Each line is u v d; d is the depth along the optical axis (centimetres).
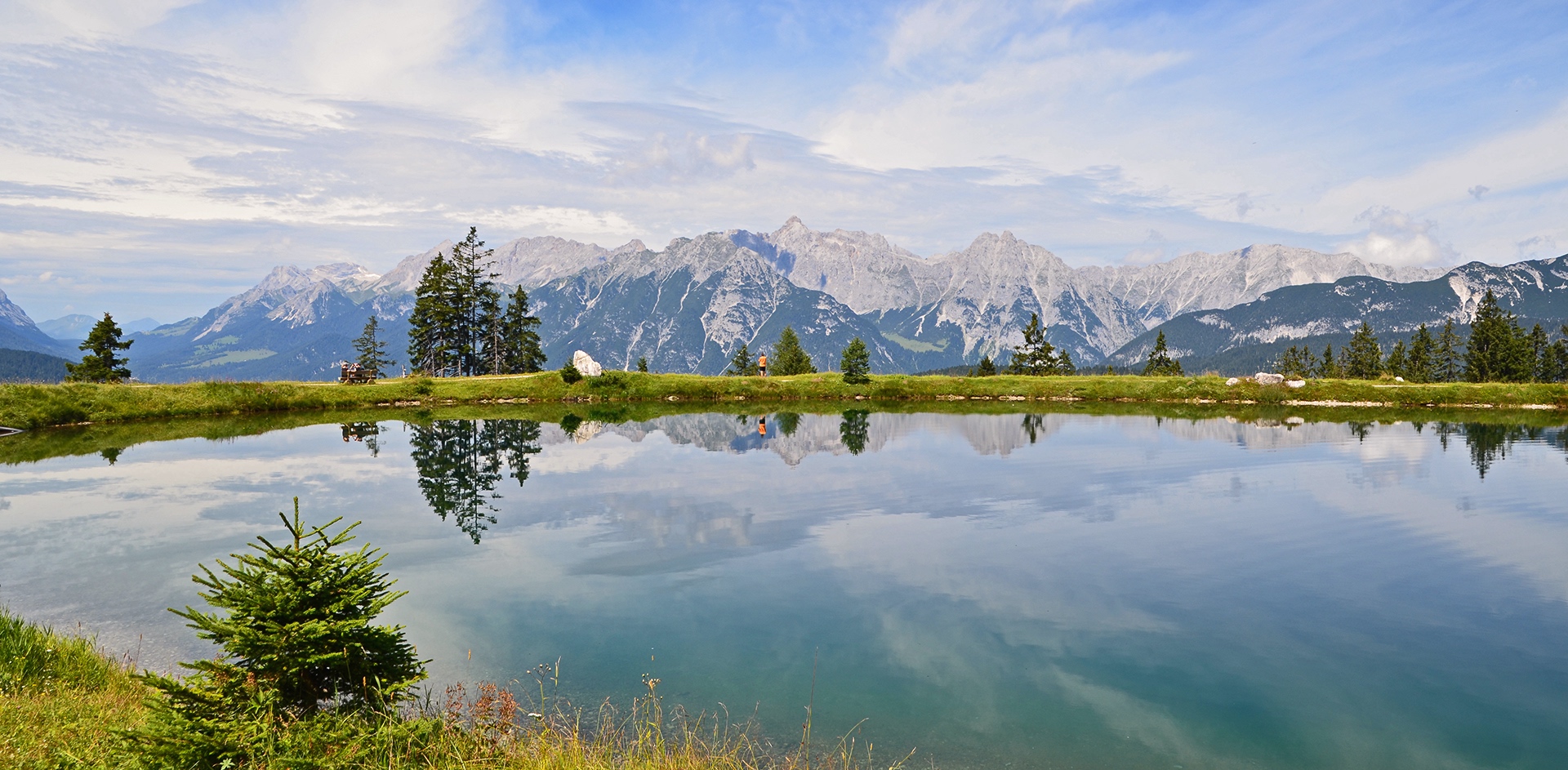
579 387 8356
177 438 5116
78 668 1259
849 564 2202
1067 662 1527
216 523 2697
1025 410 7288
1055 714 1299
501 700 1123
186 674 1405
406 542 2445
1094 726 1261
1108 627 1719
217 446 4709
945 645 1609
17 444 4788
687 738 1172
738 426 5828
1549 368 13750
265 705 888
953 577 2080
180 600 1880
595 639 1627
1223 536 2505
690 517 2788
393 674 1015
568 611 1811
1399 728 1268
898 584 2023
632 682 1412
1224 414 6831
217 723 849
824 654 1558
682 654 1548
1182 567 2170
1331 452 4378
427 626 1705
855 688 1395
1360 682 1442
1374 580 2058
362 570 995
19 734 937
